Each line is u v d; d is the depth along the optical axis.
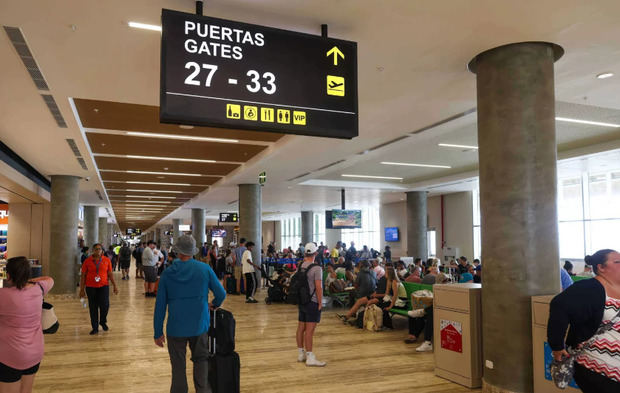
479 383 5.34
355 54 4.15
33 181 14.04
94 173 14.38
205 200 23.95
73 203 14.62
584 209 17.12
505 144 5.03
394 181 19.83
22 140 9.74
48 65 5.47
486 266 5.13
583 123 10.11
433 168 16.28
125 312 11.06
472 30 4.69
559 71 5.84
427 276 9.27
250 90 3.73
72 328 9.01
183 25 3.57
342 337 8.02
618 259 2.77
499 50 5.13
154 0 4.02
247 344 7.48
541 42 5.02
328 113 3.99
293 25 4.56
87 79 5.94
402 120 8.29
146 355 6.88
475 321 5.36
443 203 23.36
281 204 28.03
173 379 3.82
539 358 4.62
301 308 6.36
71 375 5.86
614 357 2.67
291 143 10.16
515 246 4.91
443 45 5.05
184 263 3.96
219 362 4.16
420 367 6.17
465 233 21.84
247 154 12.45
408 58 5.41
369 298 9.09
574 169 15.45
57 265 14.12
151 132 9.77
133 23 4.45
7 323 3.47
